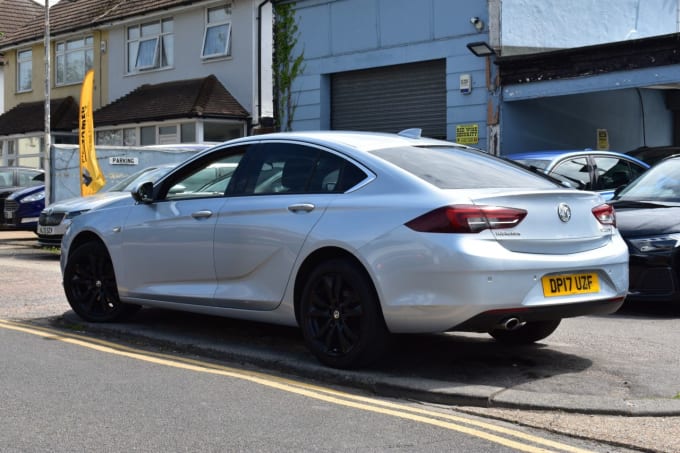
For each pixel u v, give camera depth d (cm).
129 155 1842
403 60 1833
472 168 621
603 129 1939
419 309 549
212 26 2595
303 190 630
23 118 3092
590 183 1162
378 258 564
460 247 536
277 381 586
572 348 672
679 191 927
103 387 560
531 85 1644
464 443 445
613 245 615
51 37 3067
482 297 536
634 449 438
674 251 804
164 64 2741
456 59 1745
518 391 530
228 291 664
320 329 606
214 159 708
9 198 1891
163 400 528
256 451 429
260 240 638
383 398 545
